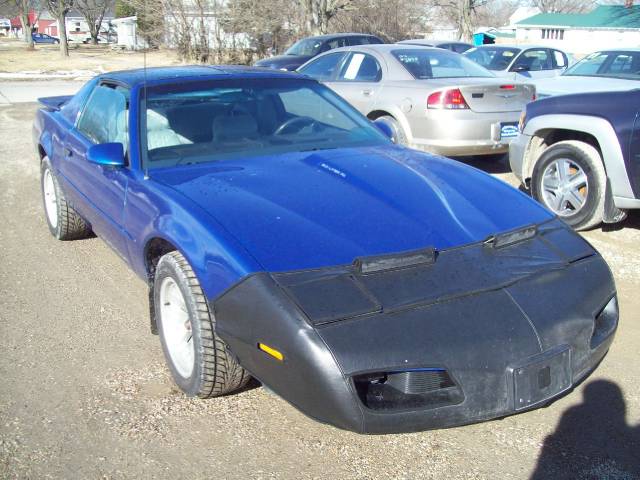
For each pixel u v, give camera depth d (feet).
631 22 153.38
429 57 28.22
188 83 14.03
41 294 15.62
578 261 10.48
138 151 12.62
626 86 25.40
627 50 27.84
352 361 8.20
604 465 9.52
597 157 18.84
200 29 102.99
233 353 9.41
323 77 30.71
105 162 12.44
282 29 103.81
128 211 12.38
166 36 108.78
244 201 10.63
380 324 8.52
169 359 11.35
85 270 17.17
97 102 15.61
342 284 8.95
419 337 8.50
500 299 9.21
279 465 9.46
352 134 14.37
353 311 8.61
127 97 13.71
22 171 28.55
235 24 101.14
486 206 11.21
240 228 9.89
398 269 9.36
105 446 9.87
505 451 9.83
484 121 24.84
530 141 21.21
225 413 10.69
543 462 9.57
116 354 12.67
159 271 11.07
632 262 17.48
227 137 13.25
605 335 10.07
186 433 10.18
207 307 10.03
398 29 121.08
